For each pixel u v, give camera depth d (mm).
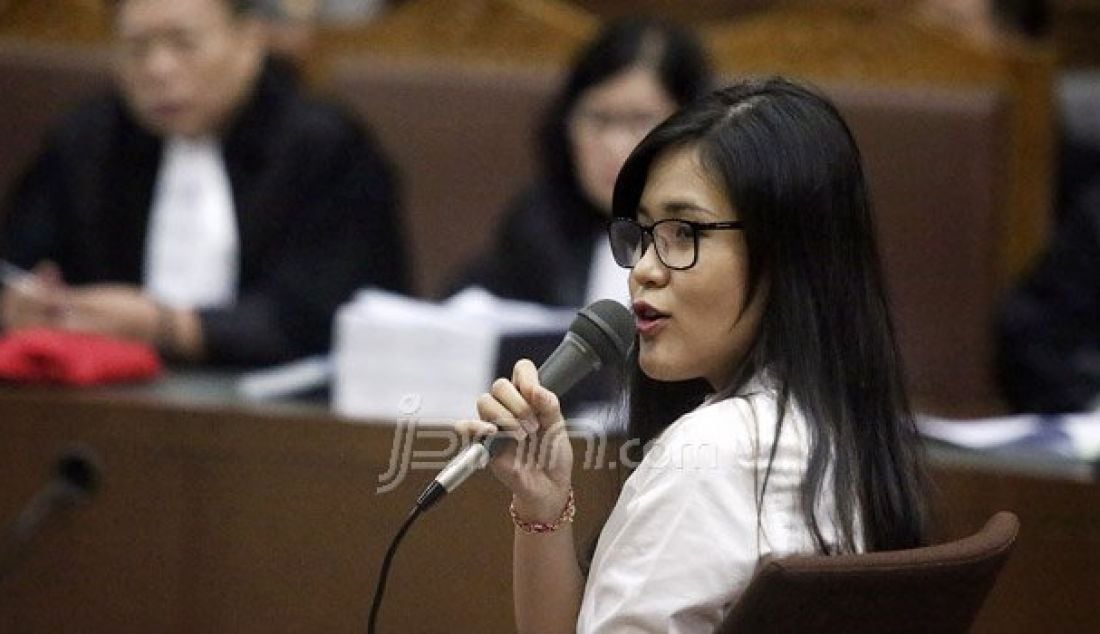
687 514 6434
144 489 11391
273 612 11133
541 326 11531
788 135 6672
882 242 14617
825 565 6133
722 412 6602
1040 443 11258
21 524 11359
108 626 11516
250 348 13836
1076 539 10320
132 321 13547
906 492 6797
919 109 14672
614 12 19219
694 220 6641
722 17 18875
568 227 13586
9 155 16000
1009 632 10445
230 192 14836
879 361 6785
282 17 17203
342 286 14562
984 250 14562
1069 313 14000
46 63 16078
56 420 11539
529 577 7098
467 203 15203
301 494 11039
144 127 15031
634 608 6422
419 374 11375
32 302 13430
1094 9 18828
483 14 15453
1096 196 14148
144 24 14508
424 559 10609
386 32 15656
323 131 14781
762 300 6711
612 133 12945
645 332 6777
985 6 16375
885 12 14938
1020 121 14812
